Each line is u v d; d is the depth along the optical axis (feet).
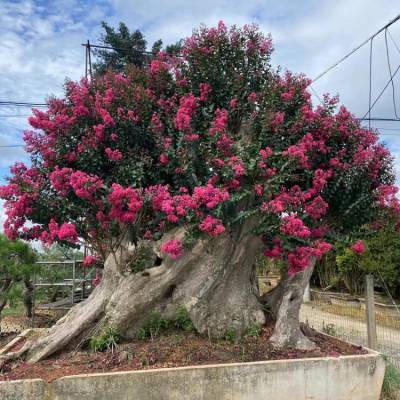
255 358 20.35
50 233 20.21
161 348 20.92
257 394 18.95
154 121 21.66
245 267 23.68
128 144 22.39
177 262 22.13
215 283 22.63
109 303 22.40
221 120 21.02
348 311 49.57
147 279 22.08
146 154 22.33
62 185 20.30
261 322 23.73
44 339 22.07
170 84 24.21
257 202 21.71
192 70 23.73
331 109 23.50
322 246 20.61
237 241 22.53
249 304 23.80
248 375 18.93
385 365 22.09
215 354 20.47
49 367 20.20
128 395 17.88
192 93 23.32
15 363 21.02
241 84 23.11
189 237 19.49
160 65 23.97
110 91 21.83
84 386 17.72
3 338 30.14
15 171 21.54
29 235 21.89
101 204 19.98
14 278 33.50
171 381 18.22
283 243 20.72
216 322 22.65
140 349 21.08
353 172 22.11
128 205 18.83
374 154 22.84
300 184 23.45
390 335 35.96
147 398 17.97
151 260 22.65
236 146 21.68
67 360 21.02
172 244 19.02
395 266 45.78
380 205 23.07
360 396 20.39
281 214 20.45
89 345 22.43
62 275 46.16
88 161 21.67
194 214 18.67
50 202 20.65
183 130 21.21
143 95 22.21
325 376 19.89
